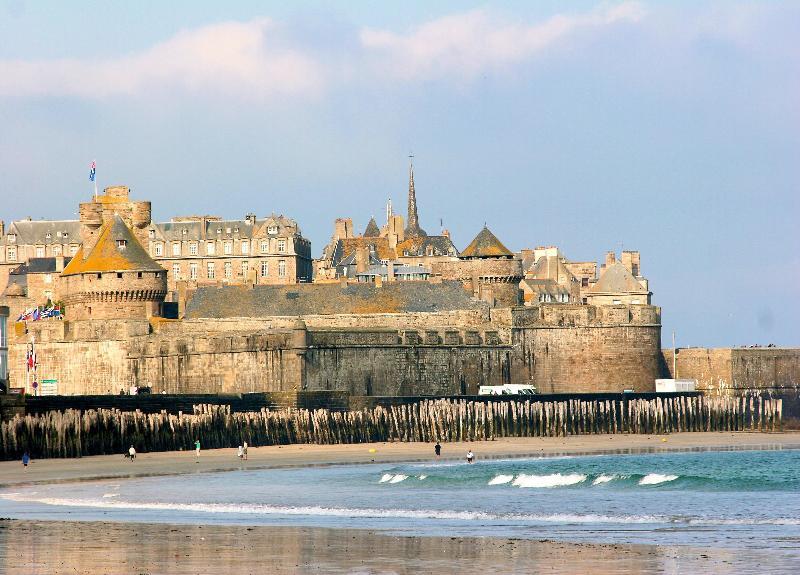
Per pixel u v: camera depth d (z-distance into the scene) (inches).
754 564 5123.0
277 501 7396.7
